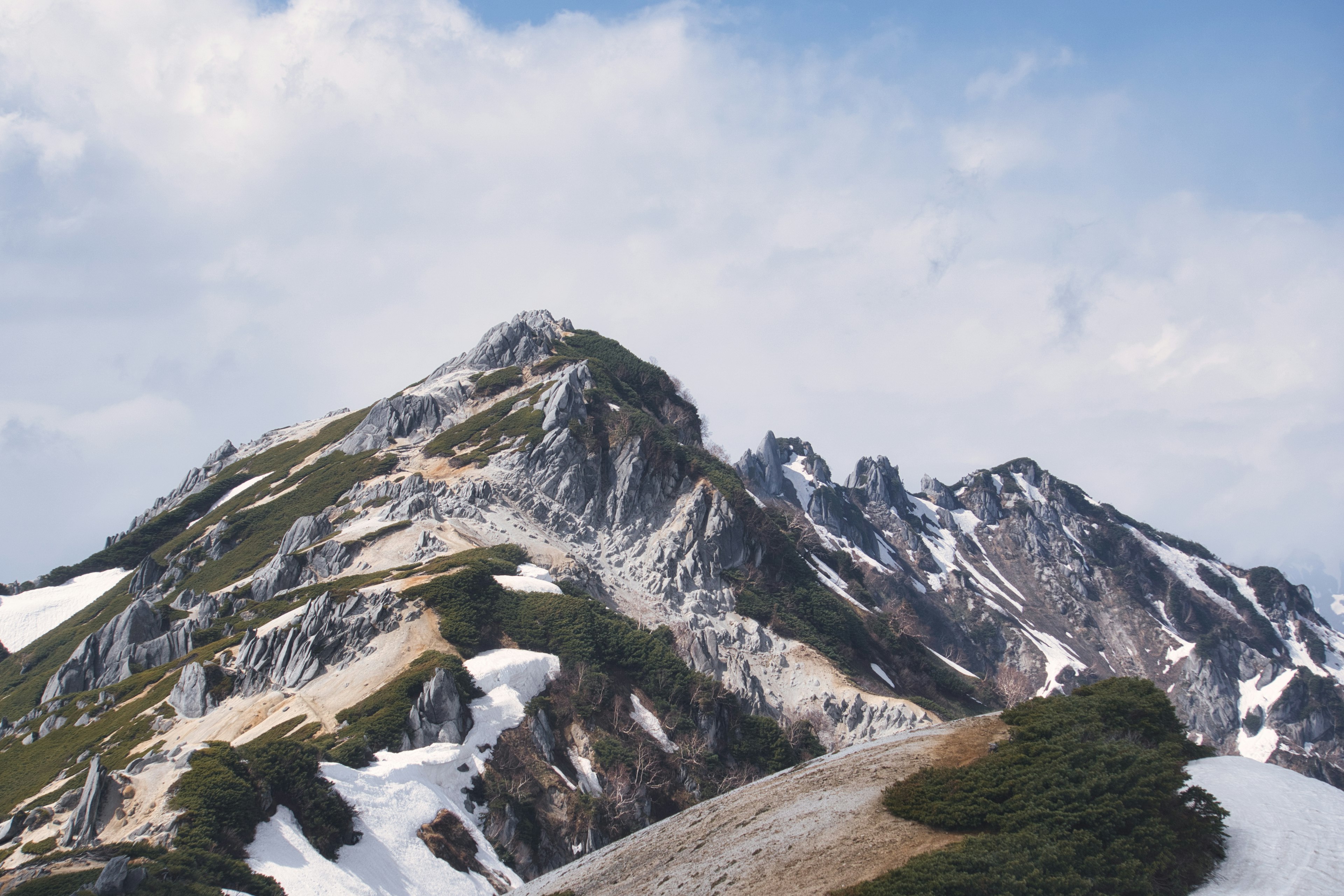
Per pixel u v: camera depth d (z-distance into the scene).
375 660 94.69
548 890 52.94
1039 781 45.47
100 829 65.25
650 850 52.59
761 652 134.38
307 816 66.19
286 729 85.00
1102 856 40.50
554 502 145.50
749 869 45.56
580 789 85.31
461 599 103.19
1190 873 40.59
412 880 66.62
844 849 44.81
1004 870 39.03
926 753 53.81
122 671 119.69
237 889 57.41
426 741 81.62
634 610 130.88
